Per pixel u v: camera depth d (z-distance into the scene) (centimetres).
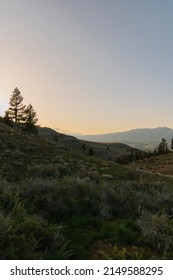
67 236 709
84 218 844
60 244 628
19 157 2730
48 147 3625
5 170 2103
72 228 779
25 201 868
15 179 1909
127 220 834
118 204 1002
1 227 587
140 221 786
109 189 1110
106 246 677
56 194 984
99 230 771
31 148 3275
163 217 801
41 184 1031
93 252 643
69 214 880
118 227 762
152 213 912
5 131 3931
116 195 1052
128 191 1166
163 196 1088
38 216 744
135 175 2680
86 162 3173
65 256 588
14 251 552
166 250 648
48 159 2948
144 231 727
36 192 963
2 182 1084
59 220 832
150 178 2647
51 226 684
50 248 612
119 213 933
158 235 702
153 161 9575
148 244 690
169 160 9150
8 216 664
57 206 891
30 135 4553
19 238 586
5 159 2489
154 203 1024
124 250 629
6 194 848
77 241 690
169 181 2703
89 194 1070
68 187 1097
